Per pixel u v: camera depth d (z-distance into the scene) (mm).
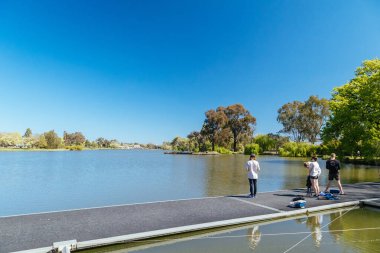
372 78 24000
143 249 6805
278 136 88125
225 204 10523
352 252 6574
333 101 27922
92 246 6645
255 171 11977
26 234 7023
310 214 9773
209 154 87688
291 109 86188
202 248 6852
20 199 14531
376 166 35000
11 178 23438
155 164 41750
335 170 12734
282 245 7023
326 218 9344
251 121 95812
